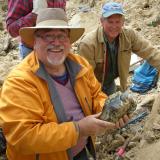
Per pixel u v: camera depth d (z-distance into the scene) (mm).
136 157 1735
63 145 1201
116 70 1962
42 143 1186
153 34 3273
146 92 2447
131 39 1891
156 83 2465
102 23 1826
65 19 1306
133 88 2484
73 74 1352
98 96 1431
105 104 1291
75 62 1375
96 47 1845
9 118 1201
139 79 2469
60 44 1271
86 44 1842
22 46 1811
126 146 1856
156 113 1884
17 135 1192
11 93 1218
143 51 1917
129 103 1292
